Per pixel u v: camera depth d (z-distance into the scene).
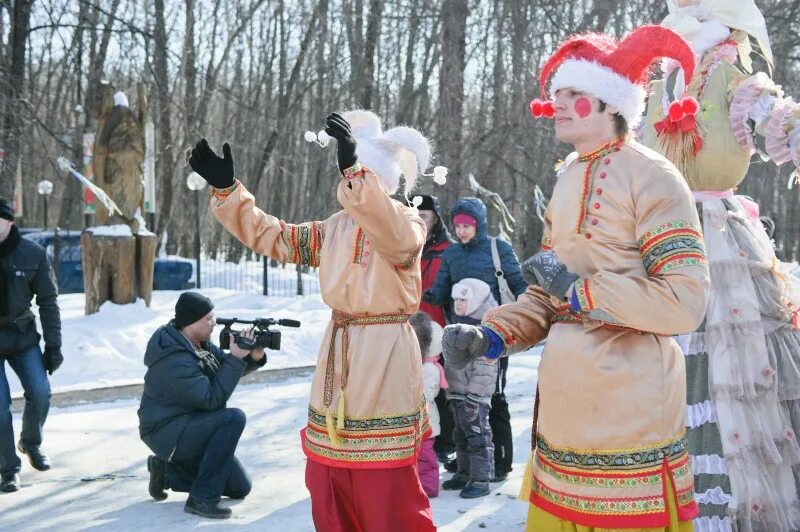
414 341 3.75
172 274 17.36
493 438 5.84
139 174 11.99
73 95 30.22
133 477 5.93
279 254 3.88
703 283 2.66
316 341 11.10
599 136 2.93
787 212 22.89
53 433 7.10
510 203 20.42
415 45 22.95
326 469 3.66
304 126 31.36
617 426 2.77
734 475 3.86
